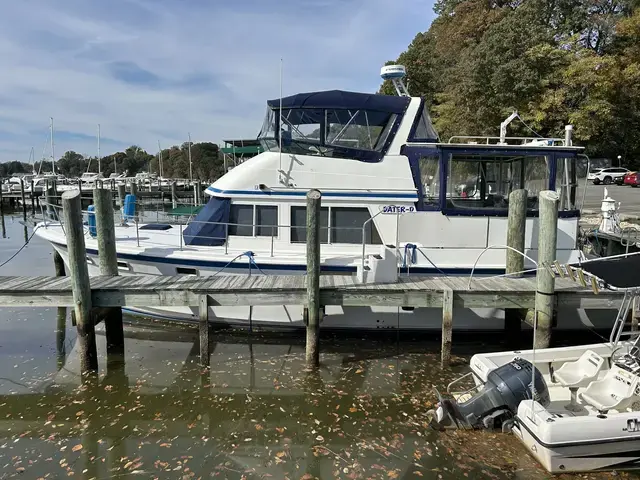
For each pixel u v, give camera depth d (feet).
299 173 26.45
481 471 15.06
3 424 18.17
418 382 21.56
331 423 18.06
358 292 22.31
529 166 26.43
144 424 18.07
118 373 22.47
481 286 22.93
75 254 21.30
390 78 30.66
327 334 26.25
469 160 26.09
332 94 26.71
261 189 26.48
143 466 15.35
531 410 15.70
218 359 23.85
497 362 19.02
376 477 14.74
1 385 21.49
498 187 26.43
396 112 26.35
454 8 146.30
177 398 20.08
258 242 26.76
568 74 91.25
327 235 26.53
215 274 25.81
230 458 15.80
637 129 110.11
